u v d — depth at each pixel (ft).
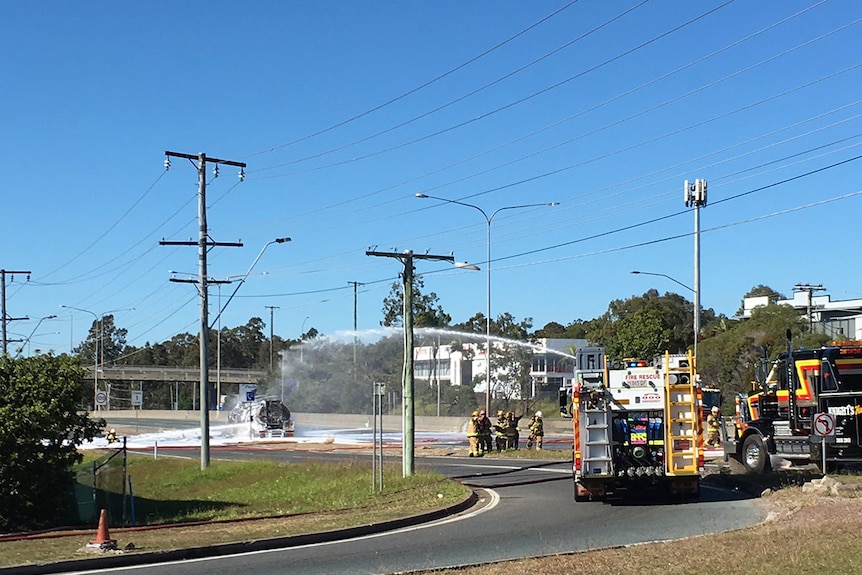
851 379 76.59
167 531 58.08
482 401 239.71
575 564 39.96
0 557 46.60
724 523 55.42
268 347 372.38
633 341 230.27
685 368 68.03
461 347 277.23
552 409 217.56
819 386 77.05
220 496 93.50
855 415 75.66
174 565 45.85
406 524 60.03
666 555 41.32
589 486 68.13
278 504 80.33
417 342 243.81
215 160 119.55
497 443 126.31
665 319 279.49
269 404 186.91
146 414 309.83
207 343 118.32
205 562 46.68
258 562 46.11
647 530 53.62
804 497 62.03
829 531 44.93
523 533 54.08
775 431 81.05
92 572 44.16
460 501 68.74
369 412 236.84
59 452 72.33
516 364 226.58
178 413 302.86
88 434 74.54
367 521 59.26
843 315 281.54
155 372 317.63
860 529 44.96
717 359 169.68
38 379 71.67
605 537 51.29
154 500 89.71
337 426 223.51
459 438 168.14
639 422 68.49
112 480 106.32
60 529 65.77
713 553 40.96
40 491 70.49
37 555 47.21
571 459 112.27
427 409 233.35
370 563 44.55
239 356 378.94
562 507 66.80
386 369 242.37
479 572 39.29
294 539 52.80
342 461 107.76
